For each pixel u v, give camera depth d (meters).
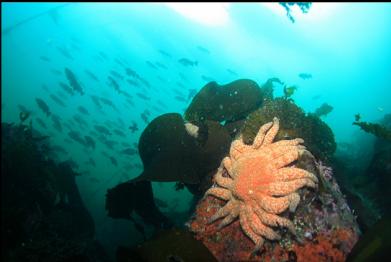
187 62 17.11
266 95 6.84
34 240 6.76
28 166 8.23
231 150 3.27
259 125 3.71
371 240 2.49
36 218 7.55
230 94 5.08
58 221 7.95
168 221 5.63
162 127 4.76
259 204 2.72
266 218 2.65
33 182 8.20
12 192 7.97
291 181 2.68
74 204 8.92
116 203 5.16
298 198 2.59
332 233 2.89
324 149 4.55
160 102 23.02
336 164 4.81
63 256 5.95
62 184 8.98
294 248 2.85
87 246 7.34
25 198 8.07
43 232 7.38
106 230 11.53
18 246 6.68
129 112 42.41
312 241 2.85
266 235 2.67
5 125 10.53
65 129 28.73
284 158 2.83
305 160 3.06
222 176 3.31
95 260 7.21
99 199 14.81
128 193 5.16
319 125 4.50
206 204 3.49
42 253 6.09
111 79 17.08
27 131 9.58
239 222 3.11
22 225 7.15
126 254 3.01
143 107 46.97
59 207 8.50
